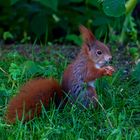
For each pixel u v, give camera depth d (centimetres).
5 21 1572
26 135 873
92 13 1507
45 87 945
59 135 870
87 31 953
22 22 1563
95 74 940
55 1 1338
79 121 911
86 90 949
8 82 1062
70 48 1297
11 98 966
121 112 960
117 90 1045
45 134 863
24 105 917
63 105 966
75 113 939
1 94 1005
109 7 1011
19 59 1185
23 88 949
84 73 946
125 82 1097
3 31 1554
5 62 1158
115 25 1385
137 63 1165
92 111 950
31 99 927
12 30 1550
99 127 917
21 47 1296
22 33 1541
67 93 965
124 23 1359
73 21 1548
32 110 921
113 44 1345
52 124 898
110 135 859
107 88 1043
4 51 1266
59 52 1252
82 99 951
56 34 1585
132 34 1348
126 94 1037
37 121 908
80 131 877
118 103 995
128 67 1177
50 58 1214
